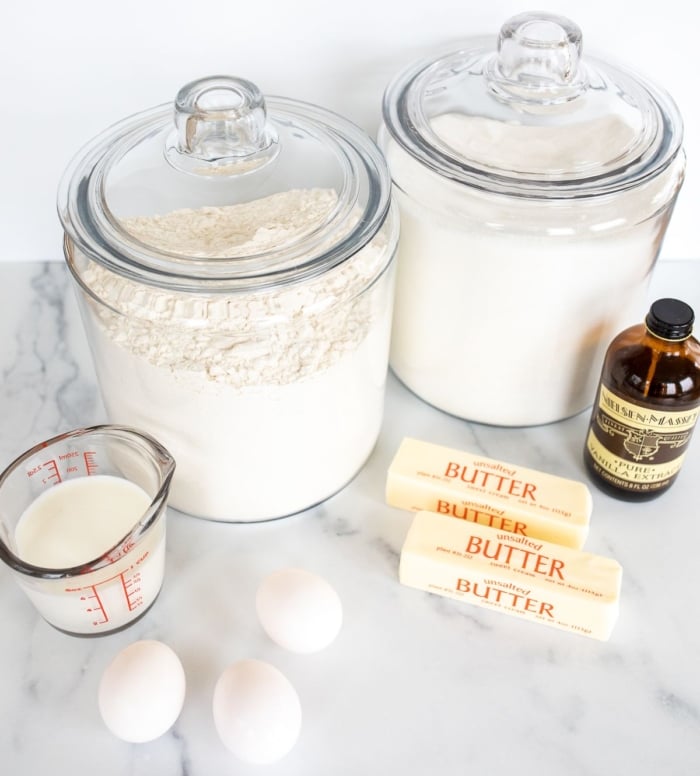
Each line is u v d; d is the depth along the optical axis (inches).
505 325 27.3
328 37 29.6
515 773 22.8
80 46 29.1
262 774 22.8
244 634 25.7
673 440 26.7
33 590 23.3
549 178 24.4
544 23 25.8
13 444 30.2
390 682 24.5
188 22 28.8
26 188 33.0
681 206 34.4
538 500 27.2
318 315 23.7
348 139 26.2
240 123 23.5
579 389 29.9
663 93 27.7
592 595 24.8
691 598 26.5
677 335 24.7
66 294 35.0
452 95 26.7
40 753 23.1
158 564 25.2
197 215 23.3
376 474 29.9
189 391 23.6
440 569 25.7
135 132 26.0
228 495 26.9
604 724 23.8
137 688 22.3
